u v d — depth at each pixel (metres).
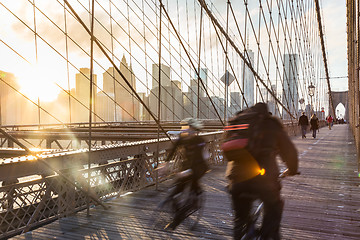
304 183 6.47
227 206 4.68
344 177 7.13
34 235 3.54
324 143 16.22
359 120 7.66
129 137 13.71
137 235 3.58
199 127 3.86
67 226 3.83
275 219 2.44
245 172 2.45
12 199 3.33
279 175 2.59
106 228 3.78
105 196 4.74
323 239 3.48
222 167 8.30
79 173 4.19
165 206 3.66
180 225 3.89
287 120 25.55
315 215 4.30
